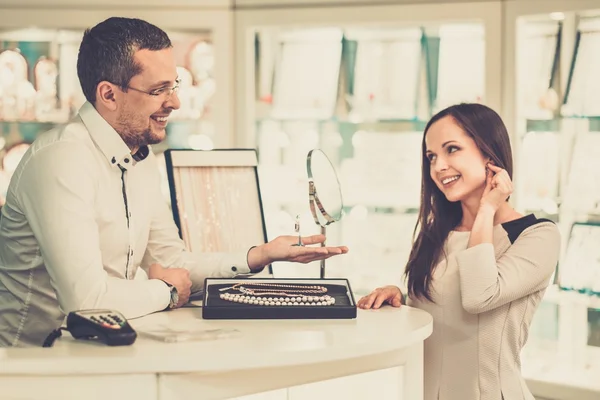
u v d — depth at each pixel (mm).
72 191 1928
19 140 3748
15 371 1501
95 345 1631
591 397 3168
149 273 2086
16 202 2029
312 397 1754
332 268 3789
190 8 3529
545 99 3387
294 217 3811
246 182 2629
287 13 3473
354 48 3828
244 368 1563
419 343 1933
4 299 2162
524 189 3400
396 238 3779
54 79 3711
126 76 2035
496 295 2002
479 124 2176
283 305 1912
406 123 3775
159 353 1558
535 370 3336
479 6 3281
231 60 3564
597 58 3307
